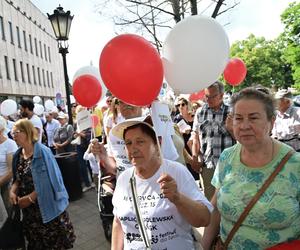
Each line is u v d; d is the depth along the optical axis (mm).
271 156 1836
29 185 3412
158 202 1924
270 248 1724
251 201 1792
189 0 6219
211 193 3965
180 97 5887
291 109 5023
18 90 32906
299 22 29219
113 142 3135
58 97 21938
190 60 2086
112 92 1979
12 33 32312
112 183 4000
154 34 7488
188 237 2008
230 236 1899
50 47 47719
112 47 1883
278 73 48500
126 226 2025
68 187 6336
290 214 1723
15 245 3490
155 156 1997
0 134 4230
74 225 5164
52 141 8867
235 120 1854
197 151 4137
